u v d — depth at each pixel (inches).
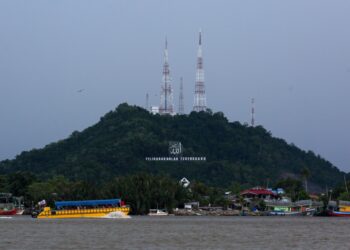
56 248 6279.5
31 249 6205.7
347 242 7057.1
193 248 6373.0
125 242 6811.0
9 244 6579.7
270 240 7199.8
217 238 7381.9
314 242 7017.7
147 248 6338.6
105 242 6791.3
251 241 7071.9
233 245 6668.3
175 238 7308.1
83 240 6978.4
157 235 7647.6
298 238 7485.2
